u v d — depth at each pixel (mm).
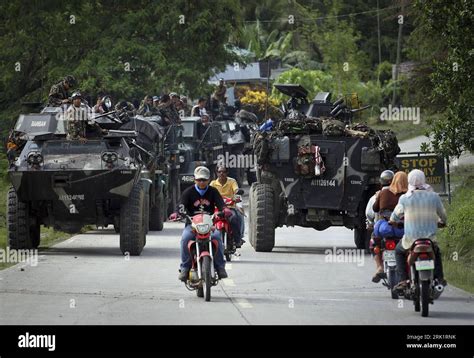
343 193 37219
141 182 36656
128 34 72625
